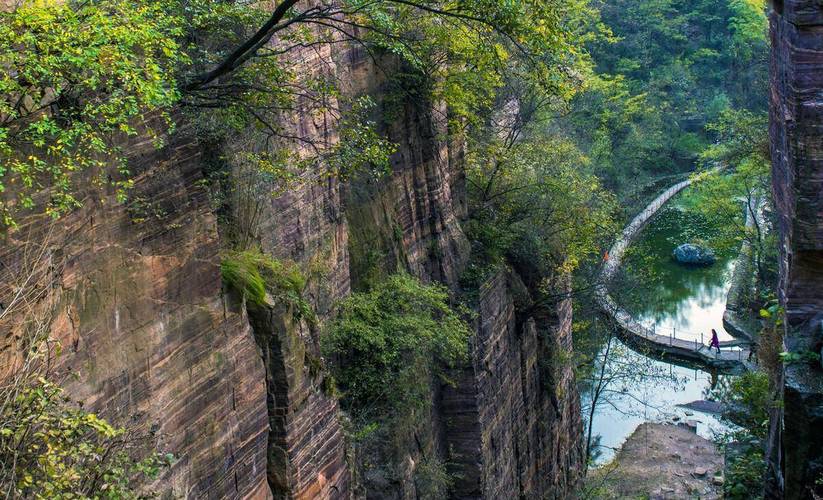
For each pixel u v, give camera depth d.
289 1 15.84
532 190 36.97
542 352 37.34
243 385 15.59
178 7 16.92
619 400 47.41
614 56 81.75
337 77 24.31
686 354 53.62
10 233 11.18
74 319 12.08
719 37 87.62
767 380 27.80
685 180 76.38
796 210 19.69
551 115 47.12
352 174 20.95
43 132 11.35
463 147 34.22
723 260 64.88
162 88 12.65
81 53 11.30
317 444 18.19
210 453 14.71
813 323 20.28
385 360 24.16
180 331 14.01
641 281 47.47
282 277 18.17
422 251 30.48
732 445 28.89
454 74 29.95
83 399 12.20
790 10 19.41
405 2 18.56
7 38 10.84
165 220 13.62
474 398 29.66
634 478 41.56
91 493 11.30
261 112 19.50
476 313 30.08
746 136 41.81
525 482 34.91
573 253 37.94
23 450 10.56
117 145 12.70
